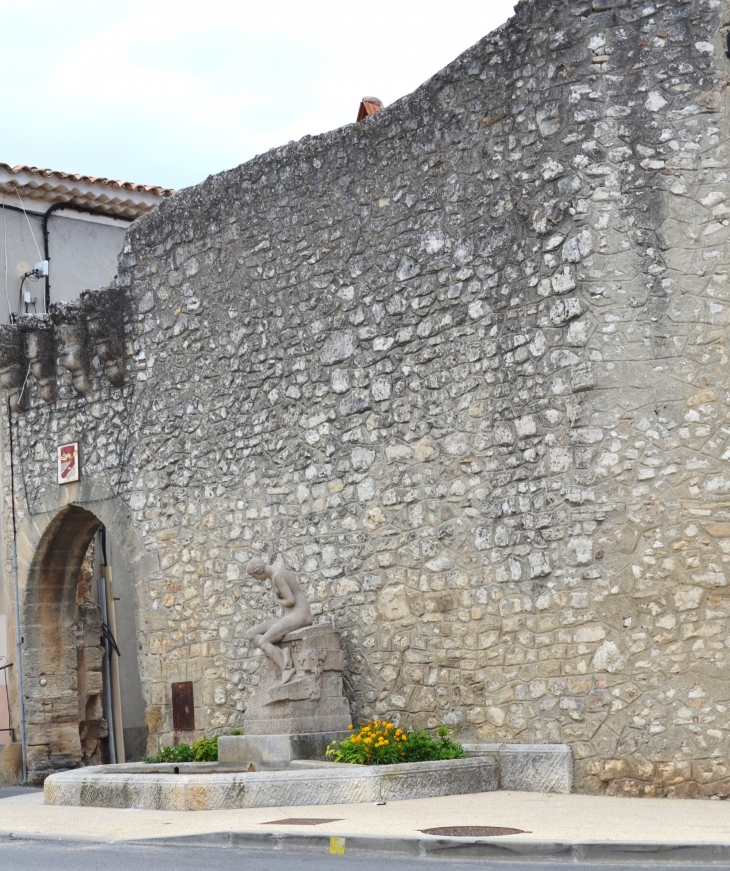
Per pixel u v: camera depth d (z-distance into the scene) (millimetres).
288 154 14391
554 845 8117
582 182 11484
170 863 8250
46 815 11344
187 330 15500
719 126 11172
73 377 16906
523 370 11852
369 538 13203
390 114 13273
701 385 10977
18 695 17547
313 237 14062
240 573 14648
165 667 15461
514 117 12055
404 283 13047
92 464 16656
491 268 12203
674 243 11172
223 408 15016
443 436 12562
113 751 18797
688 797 10578
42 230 19984
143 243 16094
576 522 11344
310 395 13992
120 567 19688
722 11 11234
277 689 12508
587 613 11211
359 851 8602
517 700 11656
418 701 12547
